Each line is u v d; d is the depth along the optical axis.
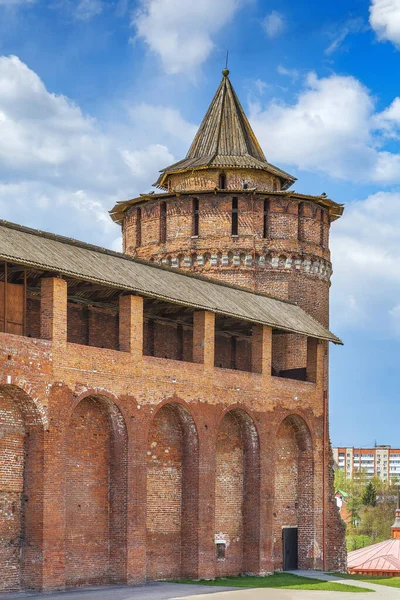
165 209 72.69
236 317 57.91
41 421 46.31
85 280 48.50
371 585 57.47
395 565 84.19
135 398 52.03
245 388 59.91
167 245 71.50
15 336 45.19
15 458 46.38
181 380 55.19
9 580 45.59
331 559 67.56
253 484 60.66
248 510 60.69
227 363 65.94
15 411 46.44
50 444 46.59
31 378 45.84
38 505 46.06
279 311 64.69
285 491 64.88
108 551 51.38
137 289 51.22
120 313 52.56
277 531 63.91
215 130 77.88
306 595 50.28
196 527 55.75
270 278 70.81
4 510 45.72
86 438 50.75
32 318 51.84
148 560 54.25
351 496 182.25
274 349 69.12
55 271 46.47
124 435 51.56
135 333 52.38
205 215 71.06
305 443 65.81
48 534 46.03
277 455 64.50
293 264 71.44
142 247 72.94
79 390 48.53
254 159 75.75
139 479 51.91
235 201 71.50
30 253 46.19
